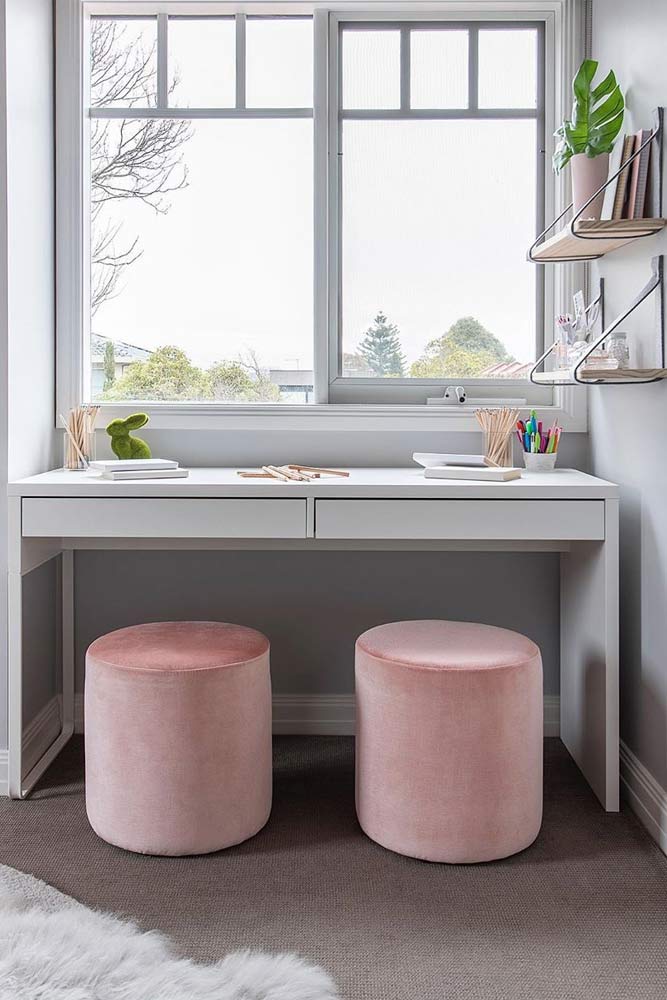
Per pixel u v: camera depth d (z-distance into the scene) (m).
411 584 2.71
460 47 2.70
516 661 1.89
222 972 1.51
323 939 1.64
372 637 2.07
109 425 2.47
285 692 2.71
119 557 2.70
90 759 1.99
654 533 2.08
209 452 2.70
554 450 2.54
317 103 2.68
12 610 2.19
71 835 2.03
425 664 1.87
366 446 2.69
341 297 2.73
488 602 2.71
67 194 2.62
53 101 2.61
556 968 1.56
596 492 2.13
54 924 1.63
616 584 2.15
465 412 2.66
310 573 2.70
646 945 1.63
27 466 2.41
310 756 2.54
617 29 2.34
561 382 2.48
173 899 1.76
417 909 1.74
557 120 2.66
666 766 2.00
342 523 2.15
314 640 2.71
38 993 1.44
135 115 2.72
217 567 2.71
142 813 1.91
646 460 2.13
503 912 1.73
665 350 2.02
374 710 1.93
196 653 1.97
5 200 2.24
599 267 2.52
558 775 2.40
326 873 1.87
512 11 2.67
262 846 1.99
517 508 2.13
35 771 2.37
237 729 1.93
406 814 1.90
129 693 1.88
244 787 1.96
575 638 2.47
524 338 2.74
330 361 2.74
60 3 2.59
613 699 2.16
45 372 2.56
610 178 2.32
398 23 2.70
